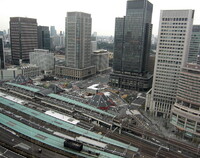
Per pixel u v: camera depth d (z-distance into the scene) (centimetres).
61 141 15138
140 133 18175
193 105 19350
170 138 18125
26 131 16262
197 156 15762
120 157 13625
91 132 17250
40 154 13850
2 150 13838
